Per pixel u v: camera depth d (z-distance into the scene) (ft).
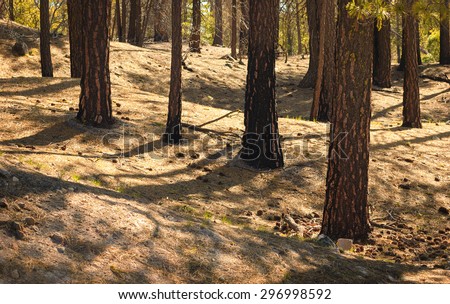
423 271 28.94
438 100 96.07
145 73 92.53
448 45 118.52
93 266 21.43
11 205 23.25
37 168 36.42
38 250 21.12
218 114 62.39
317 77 69.00
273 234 30.66
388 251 33.99
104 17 49.49
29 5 143.74
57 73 85.97
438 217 43.80
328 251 29.60
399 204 45.32
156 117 55.88
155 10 136.36
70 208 24.61
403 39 73.51
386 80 103.60
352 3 30.73
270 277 24.25
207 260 24.20
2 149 39.70
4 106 50.55
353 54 33.73
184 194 39.91
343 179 35.14
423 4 30.09
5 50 86.94
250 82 48.65
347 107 34.60
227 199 40.98
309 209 42.63
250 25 48.70
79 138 46.68
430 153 57.06
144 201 29.63
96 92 49.52
